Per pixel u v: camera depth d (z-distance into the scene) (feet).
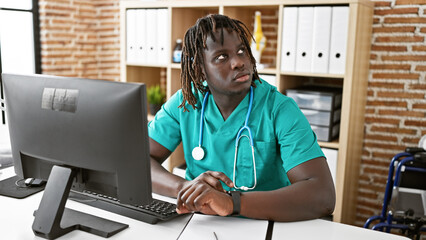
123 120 3.31
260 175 4.63
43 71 11.89
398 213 7.13
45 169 3.91
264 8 10.09
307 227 3.88
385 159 9.45
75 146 3.56
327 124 8.41
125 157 3.40
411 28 8.74
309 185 4.07
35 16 11.62
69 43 12.31
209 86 4.53
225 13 9.14
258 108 4.60
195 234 3.68
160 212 4.00
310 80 10.07
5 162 5.74
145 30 10.26
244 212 3.89
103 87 3.38
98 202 4.26
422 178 7.19
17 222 3.88
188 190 3.86
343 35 7.97
